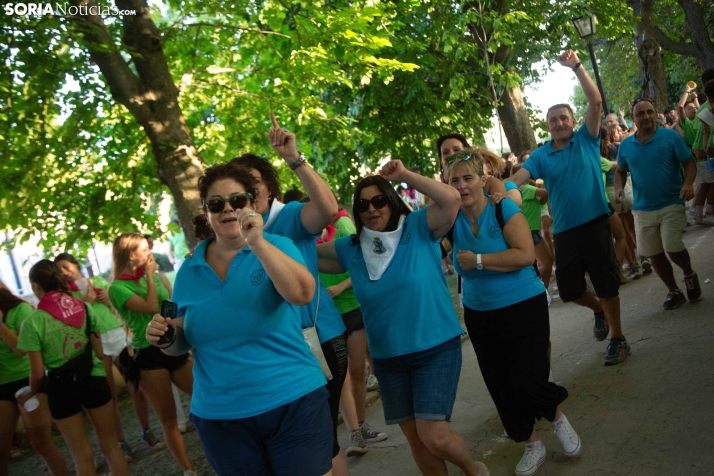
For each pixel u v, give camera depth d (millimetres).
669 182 6262
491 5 14297
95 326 4910
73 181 9523
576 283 5379
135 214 10023
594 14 14430
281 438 2639
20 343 4664
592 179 5219
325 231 5188
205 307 2674
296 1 9344
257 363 2639
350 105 14297
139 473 5875
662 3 26609
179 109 8305
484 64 13781
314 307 3449
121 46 7324
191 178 8141
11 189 8555
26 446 7703
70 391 4734
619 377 5000
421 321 3387
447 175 3947
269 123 11117
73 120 8141
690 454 3555
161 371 5043
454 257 4047
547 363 3764
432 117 13906
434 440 3309
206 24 9398
